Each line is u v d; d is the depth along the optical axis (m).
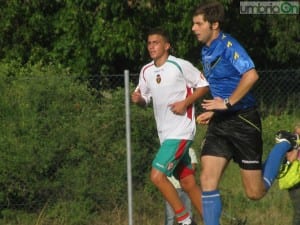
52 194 34.75
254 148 26.22
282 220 37.81
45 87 34.69
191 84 29.81
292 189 30.30
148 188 35.75
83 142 34.75
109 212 35.19
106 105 35.28
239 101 25.88
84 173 34.78
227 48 25.53
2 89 34.66
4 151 34.19
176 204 30.05
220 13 25.81
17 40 53.50
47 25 52.75
